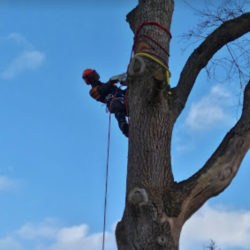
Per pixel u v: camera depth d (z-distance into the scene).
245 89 4.57
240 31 4.75
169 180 4.01
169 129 4.16
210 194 4.02
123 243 3.93
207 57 4.80
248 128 4.20
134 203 3.85
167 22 4.69
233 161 4.09
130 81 4.36
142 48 4.43
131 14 5.16
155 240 3.77
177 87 4.63
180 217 3.91
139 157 4.04
